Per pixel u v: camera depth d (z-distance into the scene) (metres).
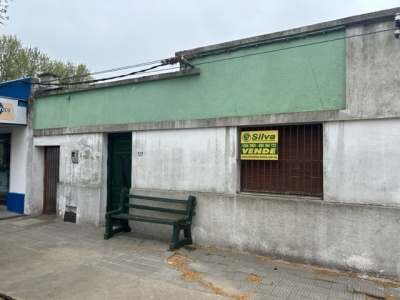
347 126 5.07
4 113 8.92
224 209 6.05
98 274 5.02
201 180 6.39
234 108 6.07
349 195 5.00
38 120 9.41
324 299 4.16
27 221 8.70
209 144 6.33
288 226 5.42
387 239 4.68
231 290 4.44
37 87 9.55
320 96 5.30
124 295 4.30
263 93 5.80
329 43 5.26
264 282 4.67
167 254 5.82
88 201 8.21
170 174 6.80
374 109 4.84
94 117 8.17
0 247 6.43
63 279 4.85
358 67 4.99
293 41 5.55
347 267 4.95
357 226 4.89
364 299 4.15
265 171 5.93
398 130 4.72
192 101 6.58
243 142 6.08
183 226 6.18
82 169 8.41
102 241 6.73
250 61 5.94
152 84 7.14
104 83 7.87
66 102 8.77
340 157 5.09
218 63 6.27
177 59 6.47
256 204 5.72
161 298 4.21
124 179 7.99
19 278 4.91
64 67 23.41
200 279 4.80
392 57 4.77
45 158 9.84
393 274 4.63
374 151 4.86
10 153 10.23
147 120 7.19
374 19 4.89
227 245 6.00
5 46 20.27
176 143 6.75
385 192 4.76
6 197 10.55
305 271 5.05
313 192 5.46
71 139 8.66
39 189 9.70
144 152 7.21
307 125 5.57
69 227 8.00
